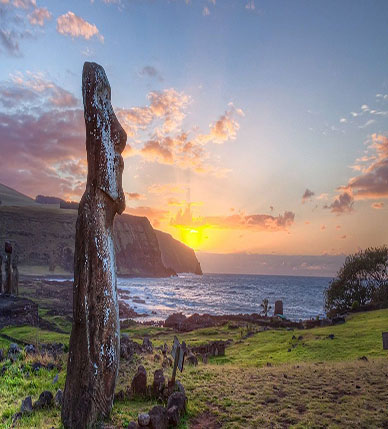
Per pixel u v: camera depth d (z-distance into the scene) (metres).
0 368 15.89
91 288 10.01
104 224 10.61
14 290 46.38
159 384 12.08
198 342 35.22
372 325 34.72
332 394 11.99
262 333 39.56
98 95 10.87
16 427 9.31
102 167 10.59
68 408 9.49
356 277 55.53
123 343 22.50
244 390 12.60
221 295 145.62
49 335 30.20
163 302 113.00
